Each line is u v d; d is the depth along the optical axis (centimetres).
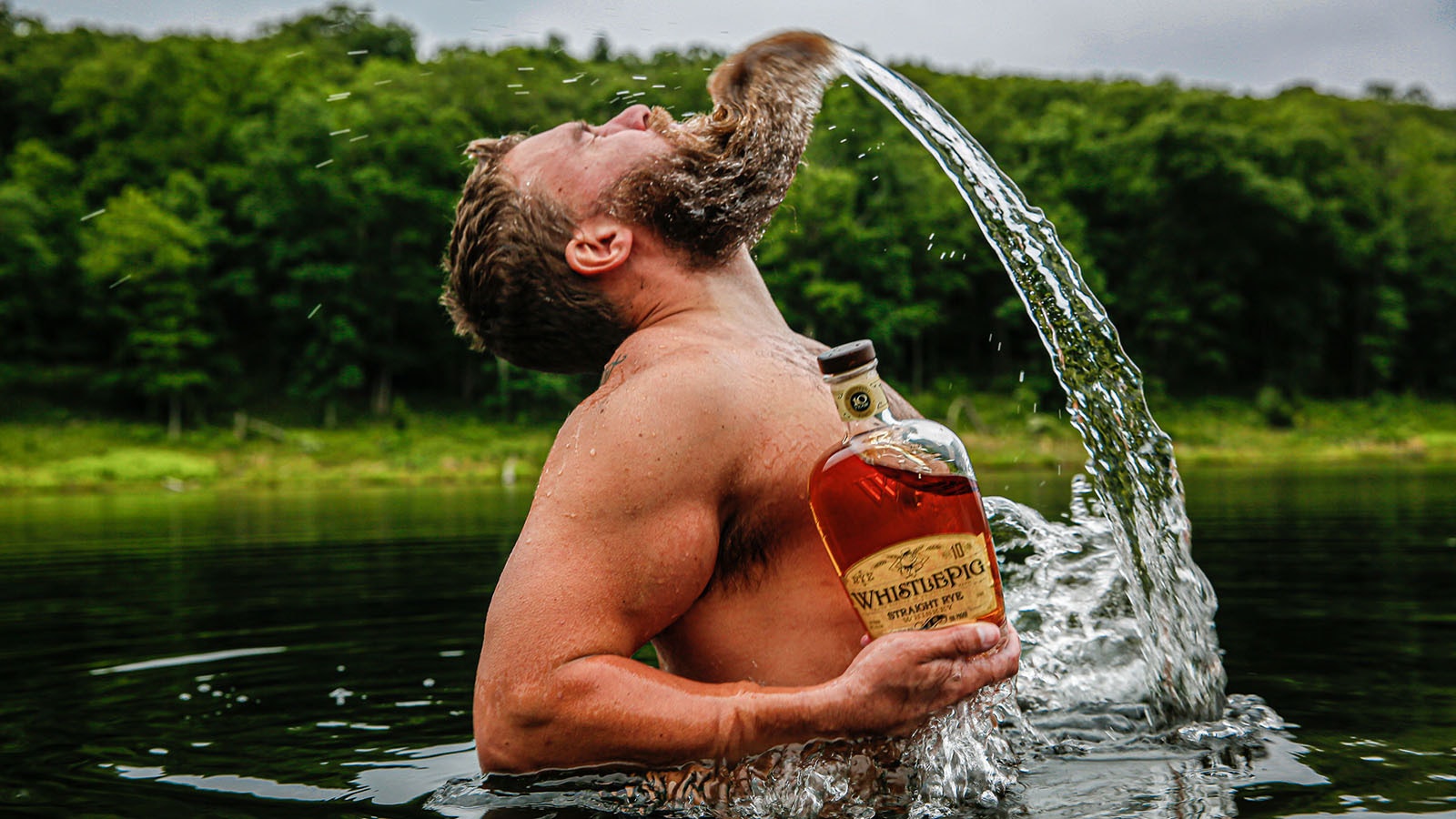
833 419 119
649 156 125
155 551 600
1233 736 144
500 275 129
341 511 1180
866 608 112
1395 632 243
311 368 4381
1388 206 5916
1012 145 5828
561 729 108
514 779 111
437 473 3122
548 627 109
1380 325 5578
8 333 4756
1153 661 151
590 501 112
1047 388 2958
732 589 119
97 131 5500
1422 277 5800
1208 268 5416
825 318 3666
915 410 142
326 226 4547
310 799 128
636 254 126
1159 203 5372
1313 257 5581
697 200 124
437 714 179
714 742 106
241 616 304
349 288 4469
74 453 3506
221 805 126
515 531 726
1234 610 280
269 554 556
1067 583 182
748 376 118
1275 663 205
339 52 5881
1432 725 152
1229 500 949
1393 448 3822
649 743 106
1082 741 141
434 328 4681
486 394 4453
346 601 337
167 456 3453
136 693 199
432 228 4516
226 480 2998
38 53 6031
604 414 115
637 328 128
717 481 114
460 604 322
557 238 126
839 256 3719
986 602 113
